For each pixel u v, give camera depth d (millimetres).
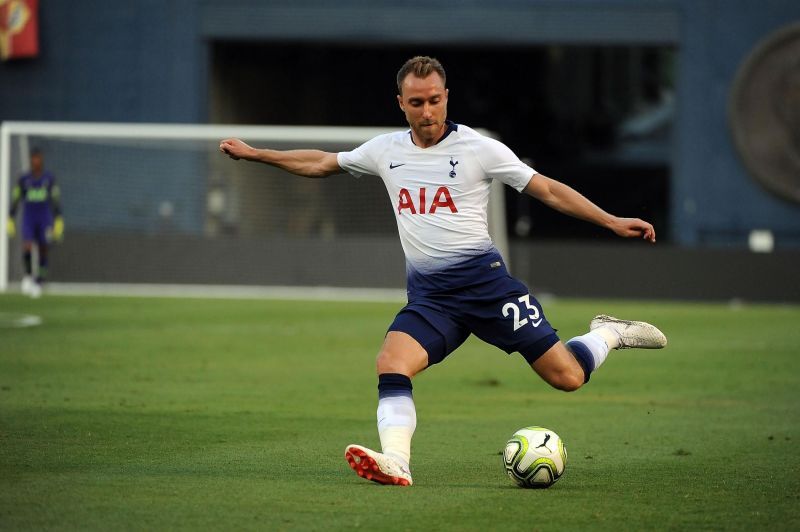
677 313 78938
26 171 94062
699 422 33719
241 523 19406
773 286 91125
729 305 89875
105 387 39125
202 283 96250
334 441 29203
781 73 97938
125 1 102125
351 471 24672
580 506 21156
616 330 25000
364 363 48031
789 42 97688
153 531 18797
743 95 98625
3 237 90750
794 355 53062
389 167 23609
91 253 96250
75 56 102500
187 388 39531
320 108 126562
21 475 23688
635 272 93438
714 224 99688
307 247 96250
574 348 24078
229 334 59344
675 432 31719
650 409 36531
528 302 23594
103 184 100188
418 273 23672
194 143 100250
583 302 91125
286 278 96250
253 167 101062
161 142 100125
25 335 56250
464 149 23109
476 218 23422
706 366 48719
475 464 26203
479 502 21359
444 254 23359
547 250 95312
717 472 25219
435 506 20953
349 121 126875
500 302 23406
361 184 101750
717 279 92000
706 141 99625
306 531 18891
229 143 24344
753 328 67125
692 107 99625
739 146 98625
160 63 102125
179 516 19891
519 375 45594
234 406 35562
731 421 33969
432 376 45219
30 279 83938
